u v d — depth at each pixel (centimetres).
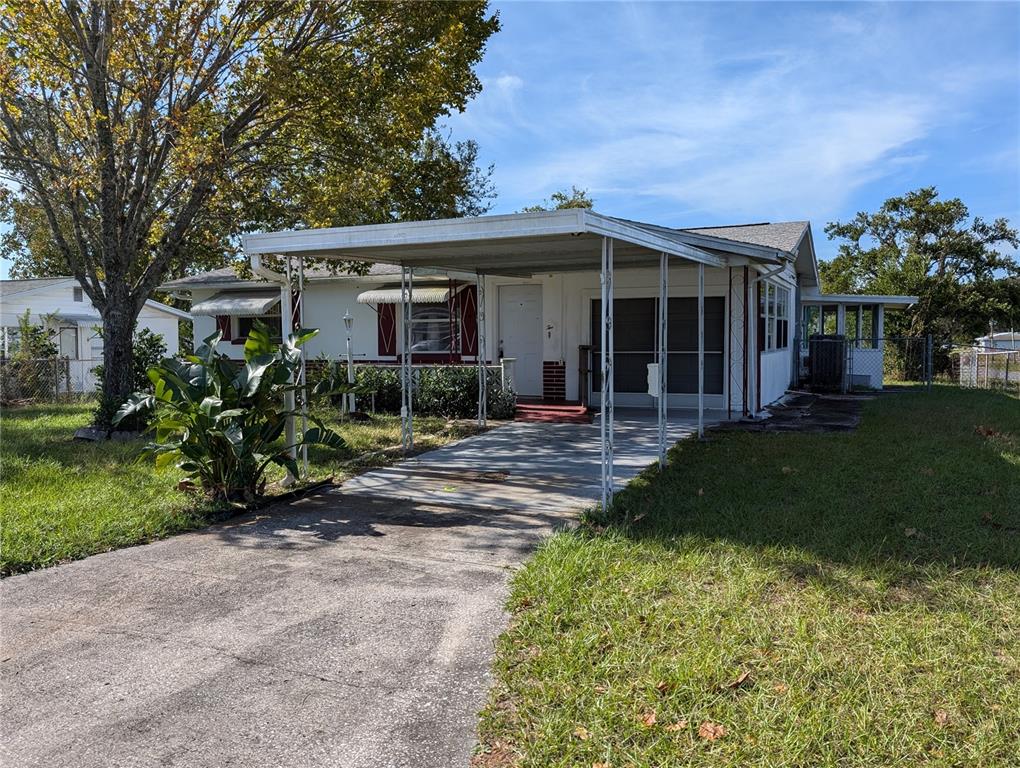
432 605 458
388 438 1131
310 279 1719
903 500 668
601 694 340
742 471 814
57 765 298
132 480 800
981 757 289
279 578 513
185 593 486
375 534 621
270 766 297
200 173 1131
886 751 295
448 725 324
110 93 1134
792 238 1422
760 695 335
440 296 1605
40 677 372
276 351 743
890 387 2206
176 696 352
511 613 440
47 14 984
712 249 1064
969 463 840
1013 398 1767
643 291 1436
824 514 624
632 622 412
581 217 596
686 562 507
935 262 3459
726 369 1370
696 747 300
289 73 1067
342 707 340
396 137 1225
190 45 1043
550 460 947
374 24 1162
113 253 1167
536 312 1597
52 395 1800
